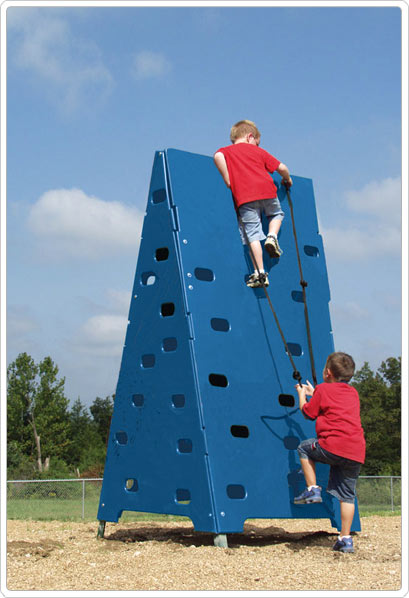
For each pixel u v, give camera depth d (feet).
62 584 13.80
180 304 19.30
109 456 21.13
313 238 23.49
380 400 163.53
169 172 20.31
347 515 17.53
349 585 13.37
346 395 17.89
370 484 45.55
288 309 21.59
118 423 20.94
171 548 18.12
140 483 19.76
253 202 20.58
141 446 19.93
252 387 19.63
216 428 18.33
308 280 22.70
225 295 20.01
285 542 20.07
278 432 19.74
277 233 21.90
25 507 38.52
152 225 20.75
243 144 21.24
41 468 179.73
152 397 19.83
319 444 17.67
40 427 191.62
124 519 33.40
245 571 14.69
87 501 40.16
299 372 21.11
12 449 122.21
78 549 18.65
